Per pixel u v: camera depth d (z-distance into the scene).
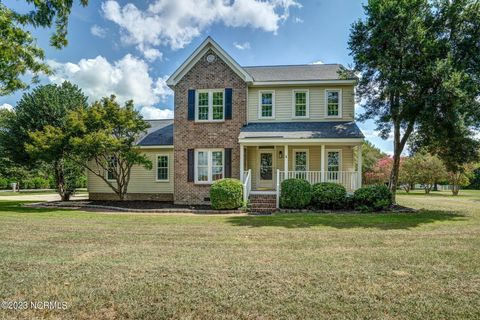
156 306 3.70
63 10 7.33
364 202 13.60
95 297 3.94
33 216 11.94
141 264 5.33
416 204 17.70
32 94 20.92
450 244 6.98
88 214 12.74
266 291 4.14
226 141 16.64
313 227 9.30
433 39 12.77
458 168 15.12
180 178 16.89
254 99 17.62
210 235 8.00
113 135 17.12
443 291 4.18
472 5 12.64
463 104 11.93
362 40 14.44
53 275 4.74
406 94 13.05
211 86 16.88
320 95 17.30
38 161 20.38
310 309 3.62
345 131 15.22
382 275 4.80
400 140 15.52
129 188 19.97
